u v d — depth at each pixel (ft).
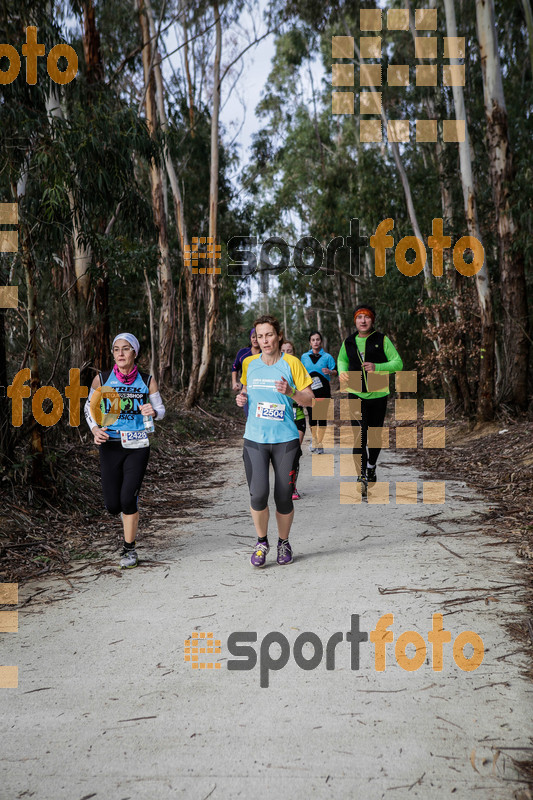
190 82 78.89
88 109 31.35
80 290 36.11
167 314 75.36
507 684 10.21
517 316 43.01
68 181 26.71
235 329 118.21
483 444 37.68
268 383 16.74
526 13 41.45
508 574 15.42
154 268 43.14
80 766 8.47
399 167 63.46
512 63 62.64
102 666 11.39
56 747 8.93
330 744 8.78
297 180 109.40
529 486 25.58
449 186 64.08
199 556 18.19
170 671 11.12
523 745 8.60
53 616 13.87
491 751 8.50
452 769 8.15
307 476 31.30
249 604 14.15
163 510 24.89
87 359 29.27
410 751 8.55
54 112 35.32
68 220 27.73
